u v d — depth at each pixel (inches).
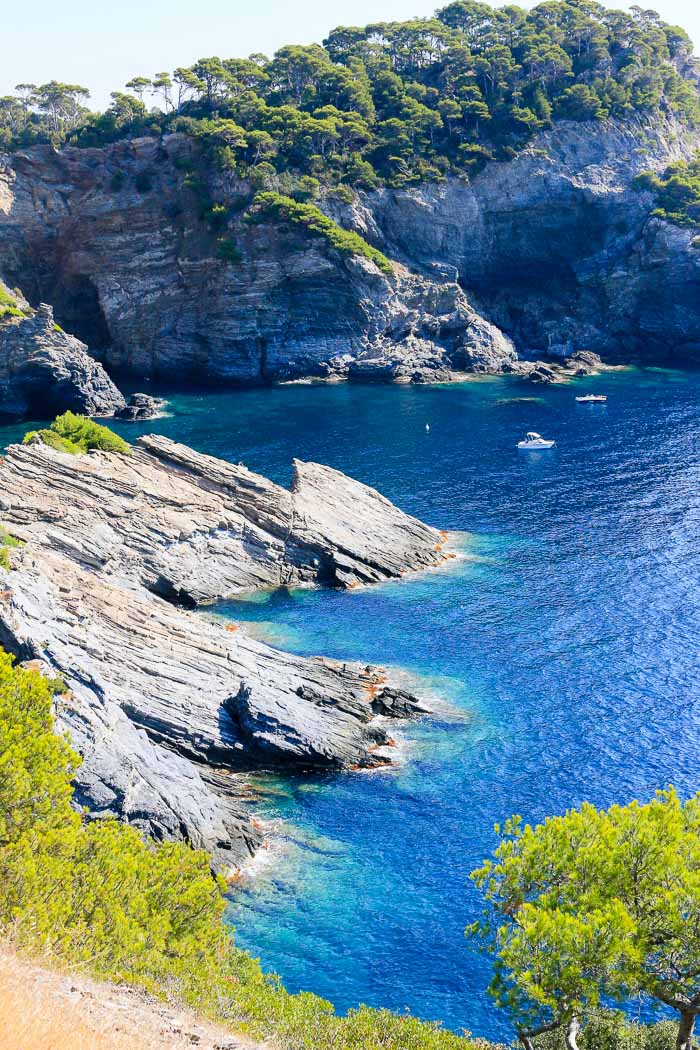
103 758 2020.2
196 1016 1042.7
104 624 2659.9
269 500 3917.3
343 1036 1209.4
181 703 2498.8
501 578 3722.9
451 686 2859.3
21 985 876.0
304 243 7834.6
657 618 3302.2
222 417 6560.0
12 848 1106.1
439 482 5029.5
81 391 6560.0
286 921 1925.4
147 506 3695.9
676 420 6402.6
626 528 4266.7
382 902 1980.8
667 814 1133.7
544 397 7303.2
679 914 1051.9
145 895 1259.8
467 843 2155.5
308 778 2428.6
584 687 2832.2
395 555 3875.5
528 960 1077.8
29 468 3634.4
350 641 3186.5
